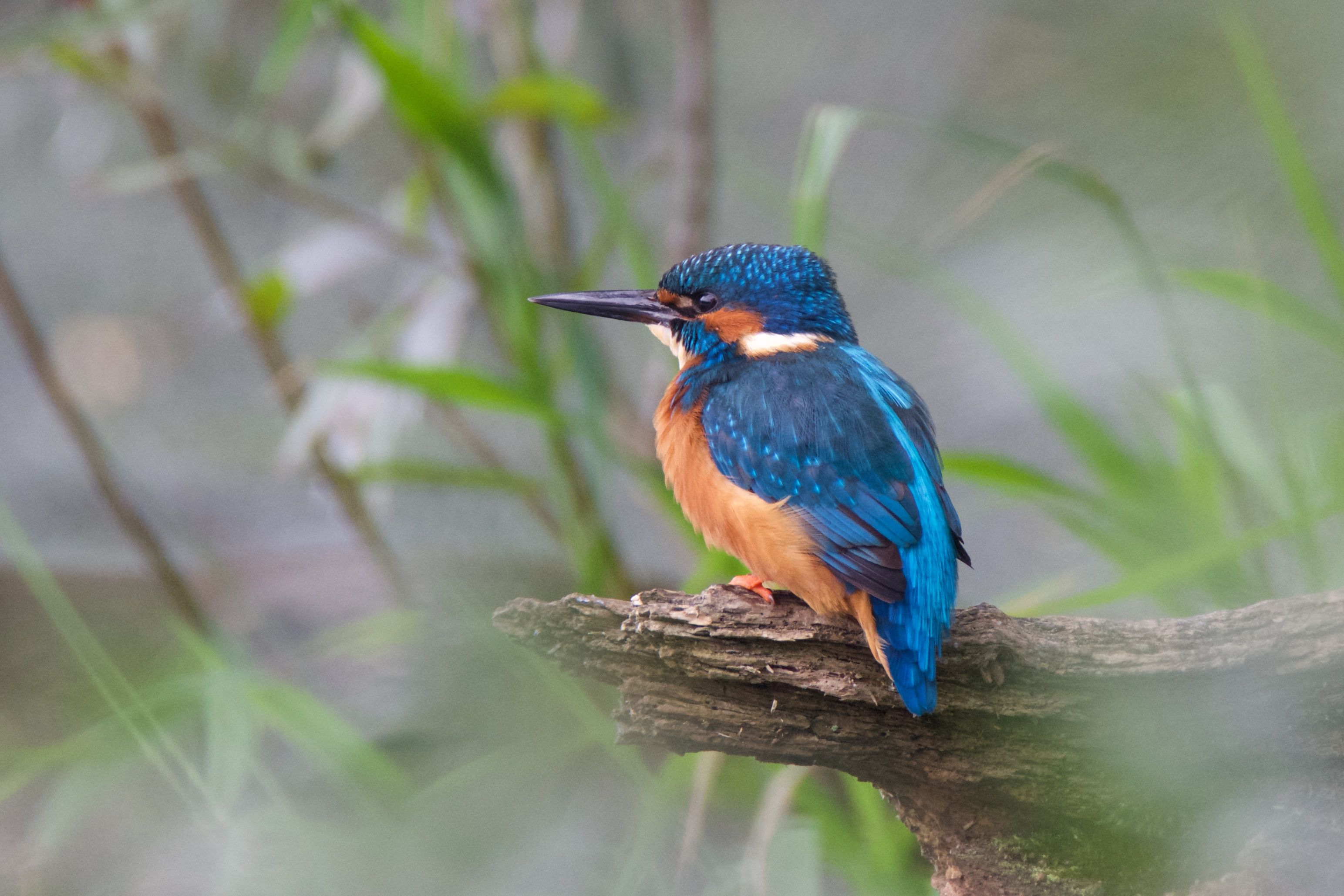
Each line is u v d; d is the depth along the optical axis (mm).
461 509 14430
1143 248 8266
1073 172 7992
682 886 8891
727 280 7637
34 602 12898
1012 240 16562
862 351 7379
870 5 19016
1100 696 5887
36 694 11539
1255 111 15141
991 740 6059
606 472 8953
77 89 11227
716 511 6605
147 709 8289
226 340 17734
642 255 8992
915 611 5762
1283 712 5832
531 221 11070
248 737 8422
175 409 16891
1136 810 6078
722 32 19484
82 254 18422
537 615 5984
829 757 6207
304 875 8555
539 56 10398
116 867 9547
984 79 17922
